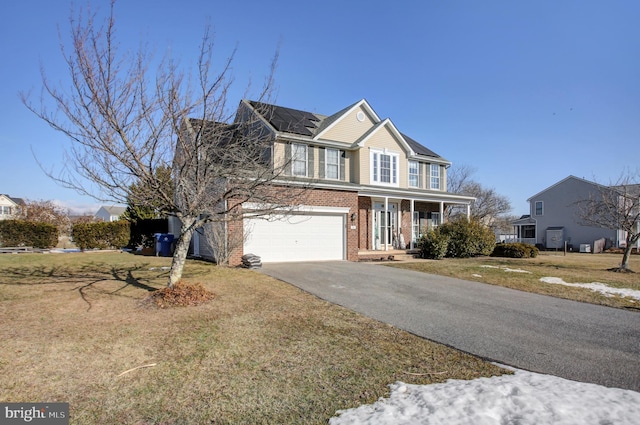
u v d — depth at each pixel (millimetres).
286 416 3416
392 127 19812
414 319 6914
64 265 12234
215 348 5105
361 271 12383
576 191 33562
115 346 5094
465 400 3627
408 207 20906
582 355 5262
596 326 6781
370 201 18984
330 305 7711
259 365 4582
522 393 3779
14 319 6172
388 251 18109
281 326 6164
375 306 7797
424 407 3510
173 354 4875
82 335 5488
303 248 15055
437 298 8773
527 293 9805
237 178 7352
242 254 13195
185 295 7422
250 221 13766
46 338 5328
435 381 4199
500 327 6562
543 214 36062
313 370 4461
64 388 3916
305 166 17141
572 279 11891
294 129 17016
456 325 6602
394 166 20078
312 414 3445
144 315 6535
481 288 10219
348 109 19109
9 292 8016
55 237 20828
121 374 4270
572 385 4059
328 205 15531
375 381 4176
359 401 3697
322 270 12250
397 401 3660
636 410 3449
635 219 14602
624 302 8883
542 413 3359
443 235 18531
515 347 5539
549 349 5484
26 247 19188
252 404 3637
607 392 3881
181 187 7156
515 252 19797
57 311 6668
